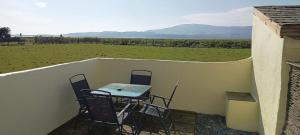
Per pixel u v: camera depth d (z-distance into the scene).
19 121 3.69
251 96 5.25
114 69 6.34
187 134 4.55
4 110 3.40
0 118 3.34
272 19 3.75
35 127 4.05
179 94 5.93
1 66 17.48
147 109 4.64
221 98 5.69
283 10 4.76
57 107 4.65
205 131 4.78
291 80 3.32
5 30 46.59
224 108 5.67
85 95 4.14
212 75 5.70
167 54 21.67
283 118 3.51
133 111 4.61
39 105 4.13
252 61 5.43
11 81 3.51
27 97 3.84
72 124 4.91
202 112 5.83
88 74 5.89
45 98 4.28
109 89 4.81
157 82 6.05
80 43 40.47
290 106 3.33
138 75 5.85
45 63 18.77
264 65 4.38
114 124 3.94
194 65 5.77
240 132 4.78
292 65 3.19
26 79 3.81
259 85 4.70
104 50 27.11
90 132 4.50
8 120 3.48
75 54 23.77
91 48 29.97
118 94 4.38
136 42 35.28
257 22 5.11
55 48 30.91
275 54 3.75
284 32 3.28
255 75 5.06
